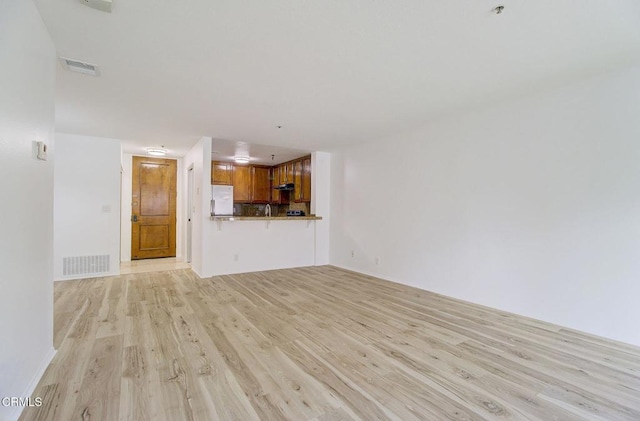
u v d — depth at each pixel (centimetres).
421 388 183
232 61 234
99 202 467
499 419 156
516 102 316
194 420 153
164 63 237
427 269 408
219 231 491
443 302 355
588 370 205
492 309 331
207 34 198
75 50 217
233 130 432
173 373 196
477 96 306
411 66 242
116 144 481
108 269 475
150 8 171
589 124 267
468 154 360
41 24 181
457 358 221
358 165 530
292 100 315
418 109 344
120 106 330
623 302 248
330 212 603
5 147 135
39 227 184
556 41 206
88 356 216
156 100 313
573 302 276
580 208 272
